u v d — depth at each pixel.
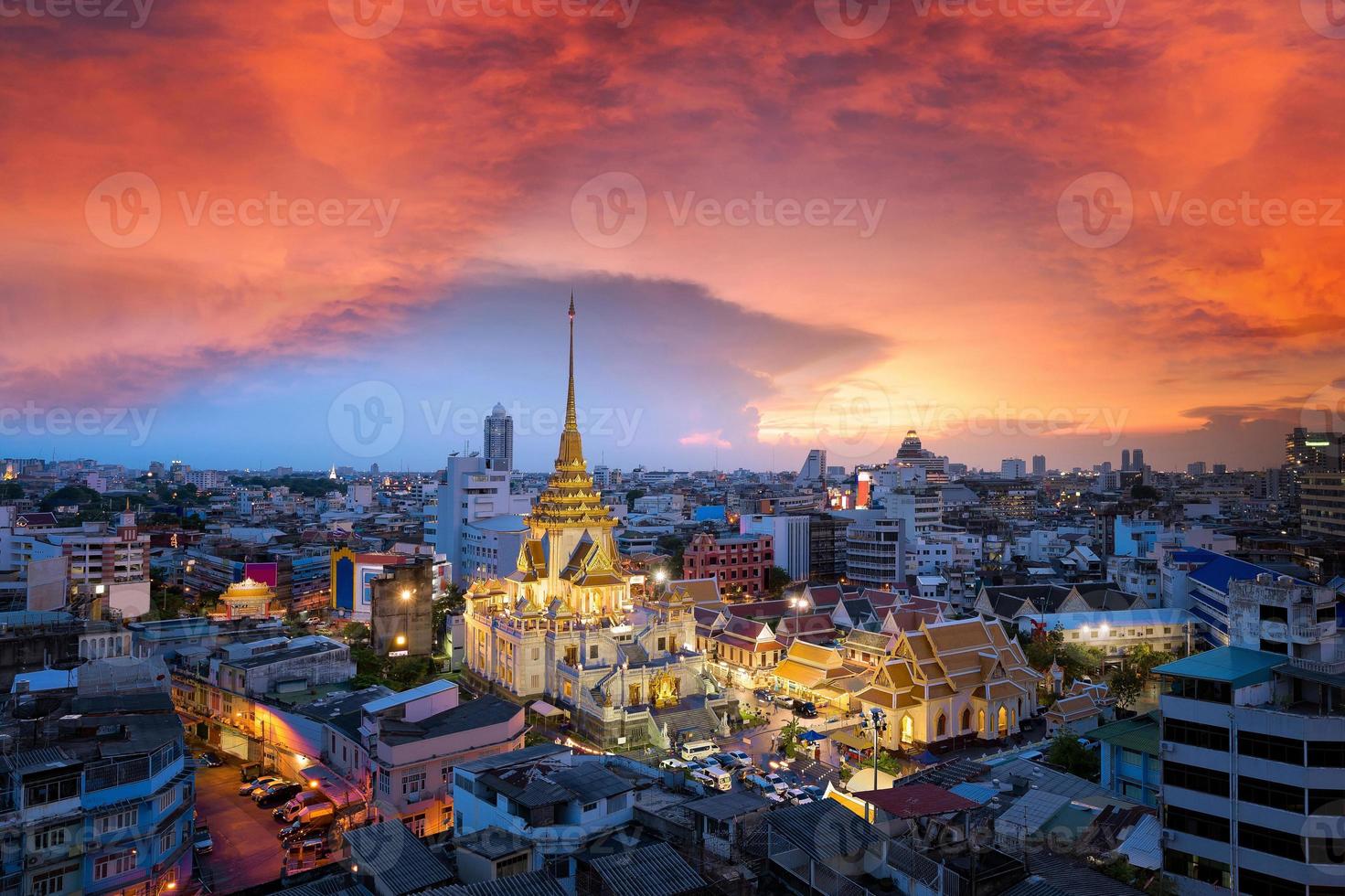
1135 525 185.00
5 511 162.38
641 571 172.12
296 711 83.31
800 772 81.94
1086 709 93.31
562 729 97.69
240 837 69.31
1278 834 49.06
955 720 91.69
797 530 195.50
